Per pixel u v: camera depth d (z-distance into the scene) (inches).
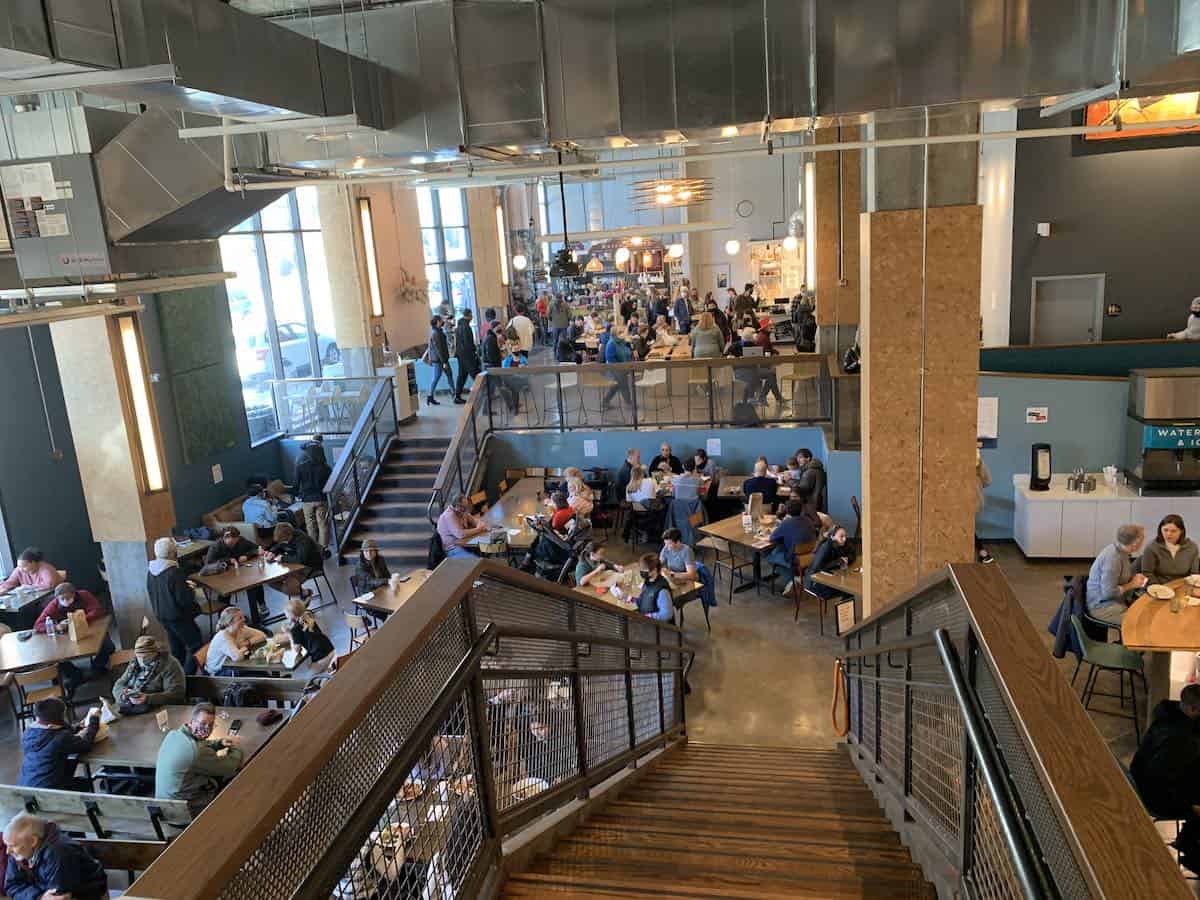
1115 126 224.5
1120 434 433.1
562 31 238.4
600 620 192.7
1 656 323.9
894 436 261.9
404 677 91.4
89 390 397.1
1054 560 424.8
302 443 596.4
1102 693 305.1
